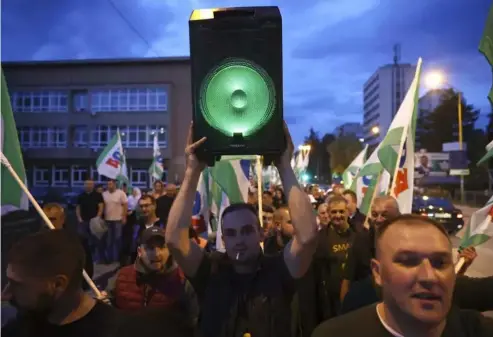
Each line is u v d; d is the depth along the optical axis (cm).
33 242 175
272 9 217
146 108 4988
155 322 173
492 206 353
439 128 6594
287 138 234
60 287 174
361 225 513
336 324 185
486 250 1087
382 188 660
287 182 238
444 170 4828
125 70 5019
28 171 5094
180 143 4956
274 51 216
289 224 494
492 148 355
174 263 321
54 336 173
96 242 1061
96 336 173
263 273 247
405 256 166
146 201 672
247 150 218
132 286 323
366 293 268
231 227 246
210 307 245
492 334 176
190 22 218
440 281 161
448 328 176
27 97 5119
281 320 238
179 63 4956
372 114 13088
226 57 217
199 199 729
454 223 1741
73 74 5062
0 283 256
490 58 326
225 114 219
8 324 182
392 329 173
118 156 1374
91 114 5041
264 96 217
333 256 436
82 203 1068
